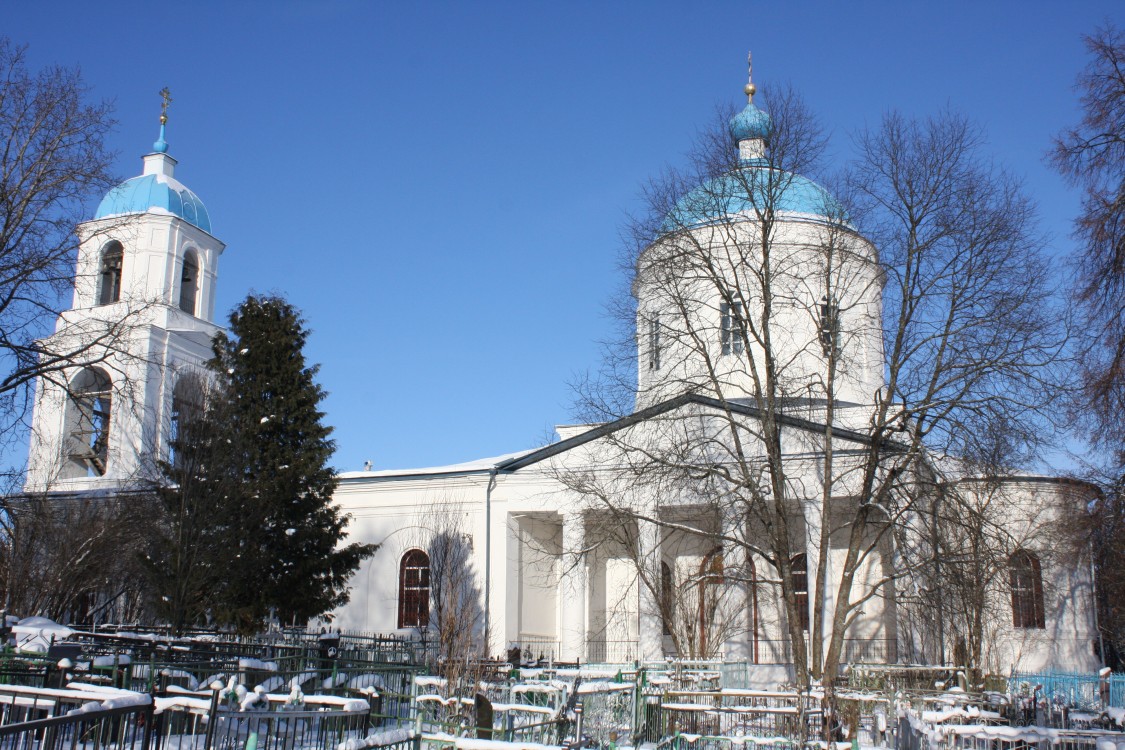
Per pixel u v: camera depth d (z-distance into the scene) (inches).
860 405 1264.8
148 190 1672.0
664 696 671.1
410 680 705.0
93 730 371.2
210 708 370.9
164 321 1609.3
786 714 574.6
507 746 330.0
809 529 1294.3
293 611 1321.4
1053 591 1300.4
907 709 570.6
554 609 1622.8
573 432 1648.6
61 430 1574.8
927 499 1077.8
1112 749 462.9
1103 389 890.1
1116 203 886.4
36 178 1031.6
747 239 1327.5
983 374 1008.9
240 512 1284.4
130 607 1486.2
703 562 1386.6
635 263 1167.6
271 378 1378.0
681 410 1326.3
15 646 768.3
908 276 1053.8
